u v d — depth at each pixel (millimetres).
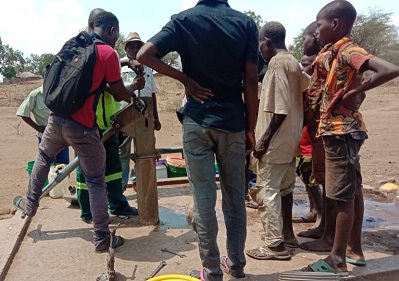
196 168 2990
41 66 66750
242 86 3098
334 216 3787
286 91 3422
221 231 4293
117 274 3396
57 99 3557
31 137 13164
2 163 9547
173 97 26188
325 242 3844
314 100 3623
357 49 3047
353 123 3166
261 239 4090
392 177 7129
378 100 22641
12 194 7148
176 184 6160
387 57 41344
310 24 4289
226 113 2932
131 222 4594
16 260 3650
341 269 3266
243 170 3100
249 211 4941
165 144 11883
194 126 2959
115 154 4645
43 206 5043
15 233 4078
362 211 3477
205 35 2830
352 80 3137
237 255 3215
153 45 2824
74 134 3658
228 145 2996
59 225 4449
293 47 36781
